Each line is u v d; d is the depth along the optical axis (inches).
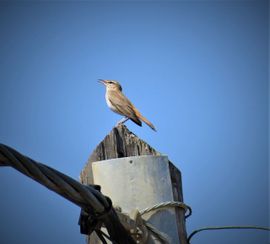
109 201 261.6
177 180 313.4
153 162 304.3
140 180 299.1
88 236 315.0
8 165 223.1
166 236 295.0
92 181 316.5
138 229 289.6
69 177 240.2
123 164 300.8
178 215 304.7
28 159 225.1
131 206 295.7
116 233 267.7
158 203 297.9
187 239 313.3
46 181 232.4
